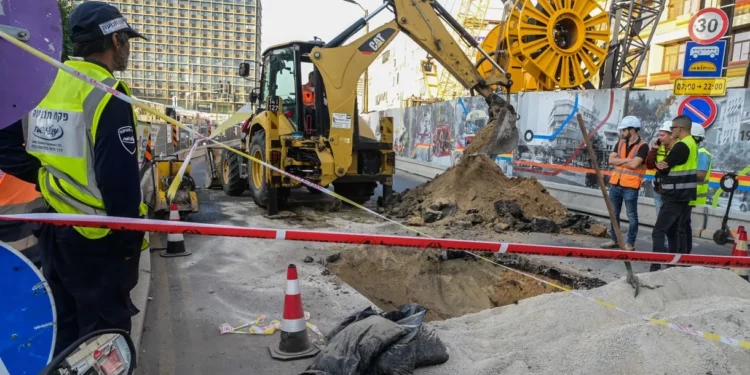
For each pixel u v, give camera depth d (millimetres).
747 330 3299
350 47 8227
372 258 6156
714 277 4242
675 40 22312
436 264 6121
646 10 16078
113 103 2062
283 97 9555
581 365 3016
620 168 6672
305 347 3381
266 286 4805
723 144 8766
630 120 6691
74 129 2062
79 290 2162
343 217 8633
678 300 3932
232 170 10672
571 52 14266
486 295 5656
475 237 7211
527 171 12719
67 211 2160
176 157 9039
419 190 9828
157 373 3090
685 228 5805
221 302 4348
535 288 5496
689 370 2912
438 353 3039
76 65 2111
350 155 8422
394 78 50031
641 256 3201
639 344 3127
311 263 5691
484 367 3012
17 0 1804
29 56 1846
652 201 9297
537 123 12375
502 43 14820
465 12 24234
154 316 4004
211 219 8102
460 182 9078
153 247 6148
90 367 1893
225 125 3000
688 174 5301
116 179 2049
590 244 7055
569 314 3664
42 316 1993
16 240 2834
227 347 3473
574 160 11430
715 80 8234
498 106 8859
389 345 2820
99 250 2174
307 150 8609
